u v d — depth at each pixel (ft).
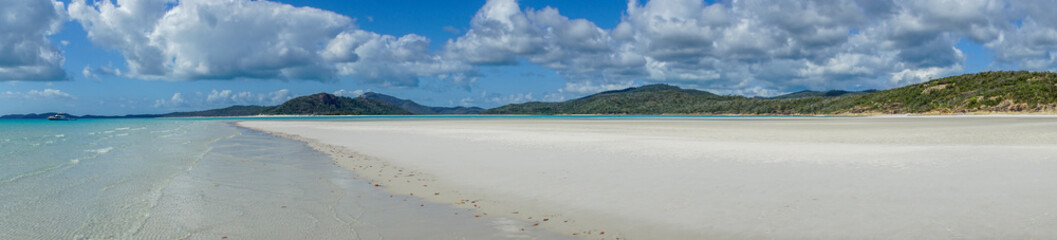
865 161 42.32
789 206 26.13
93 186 37.42
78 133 142.92
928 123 160.56
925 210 24.32
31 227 24.77
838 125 150.41
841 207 25.52
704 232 22.27
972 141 69.51
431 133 108.88
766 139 76.89
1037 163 37.96
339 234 23.35
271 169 47.67
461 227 24.49
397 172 43.88
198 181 39.91
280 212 27.99
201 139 103.14
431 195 32.81
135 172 46.03
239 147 77.87
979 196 26.81
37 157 61.98
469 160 50.65
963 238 19.97
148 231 23.93
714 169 39.73
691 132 104.27
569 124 178.29
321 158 58.08
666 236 22.04
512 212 27.37
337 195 33.27
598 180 35.94
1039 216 22.54
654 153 53.11
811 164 41.37
